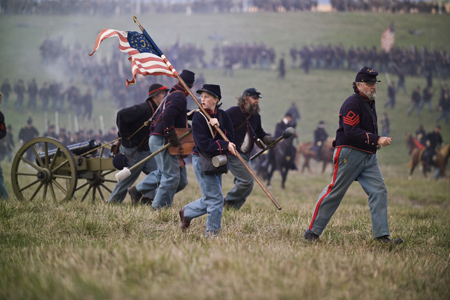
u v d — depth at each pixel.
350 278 7.52
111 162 14.97
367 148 10.46
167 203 14.12
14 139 57.06
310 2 132.25
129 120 14.59
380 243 10.81
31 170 34.19
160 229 11.52
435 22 120.06
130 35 13.10
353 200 27.20
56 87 68.50
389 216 15.66
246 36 111.94
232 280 6.77
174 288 6.52
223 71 90.75
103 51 95.06
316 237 10.93
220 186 10.84
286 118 32.78
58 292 6.34
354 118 10.46
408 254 10.02
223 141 10.21
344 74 91.56
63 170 15.20
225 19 125.81
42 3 123.00
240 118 14.04
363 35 111.12
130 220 11.54
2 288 6.68
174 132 13.09
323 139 44.00
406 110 76.38
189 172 36.00
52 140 14.91
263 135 14.41
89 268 7.42
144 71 12.71
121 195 15.35
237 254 8.26
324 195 10.80
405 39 108.56
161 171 14.00
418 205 29.09
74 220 11.57
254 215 13.40
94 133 54.62
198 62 93.25
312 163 53.66
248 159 14.44
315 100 77.19
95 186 15.74
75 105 65.81
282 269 7.44
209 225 10.70
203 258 7.77
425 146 51.94
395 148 62.06
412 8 127.81
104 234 10.89
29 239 10.17
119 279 6.92
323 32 114.19
